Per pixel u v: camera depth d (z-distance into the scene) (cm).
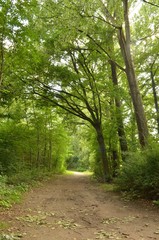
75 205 970
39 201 1048
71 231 599
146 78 2020
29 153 2589
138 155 1173
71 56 1886
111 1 1341
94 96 1961
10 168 1670
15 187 1276
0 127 1955
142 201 984
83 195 1261
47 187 1639
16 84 1602
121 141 1872
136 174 1101
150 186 973
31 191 1355
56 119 2727
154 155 995
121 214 793
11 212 787
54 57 1734
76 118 2505
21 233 566
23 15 742
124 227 632
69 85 1841
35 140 2502
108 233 575
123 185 1239
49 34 1566
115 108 1964
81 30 1377
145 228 618
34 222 679
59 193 1344
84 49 1786
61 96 1930
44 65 1670
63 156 3784
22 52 805
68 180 2331
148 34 1711
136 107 1438
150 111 1948
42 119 2430
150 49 1775
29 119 2344
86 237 548
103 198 1148
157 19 1661
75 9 1305
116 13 1419
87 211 851
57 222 688
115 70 1989
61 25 1347
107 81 1839
